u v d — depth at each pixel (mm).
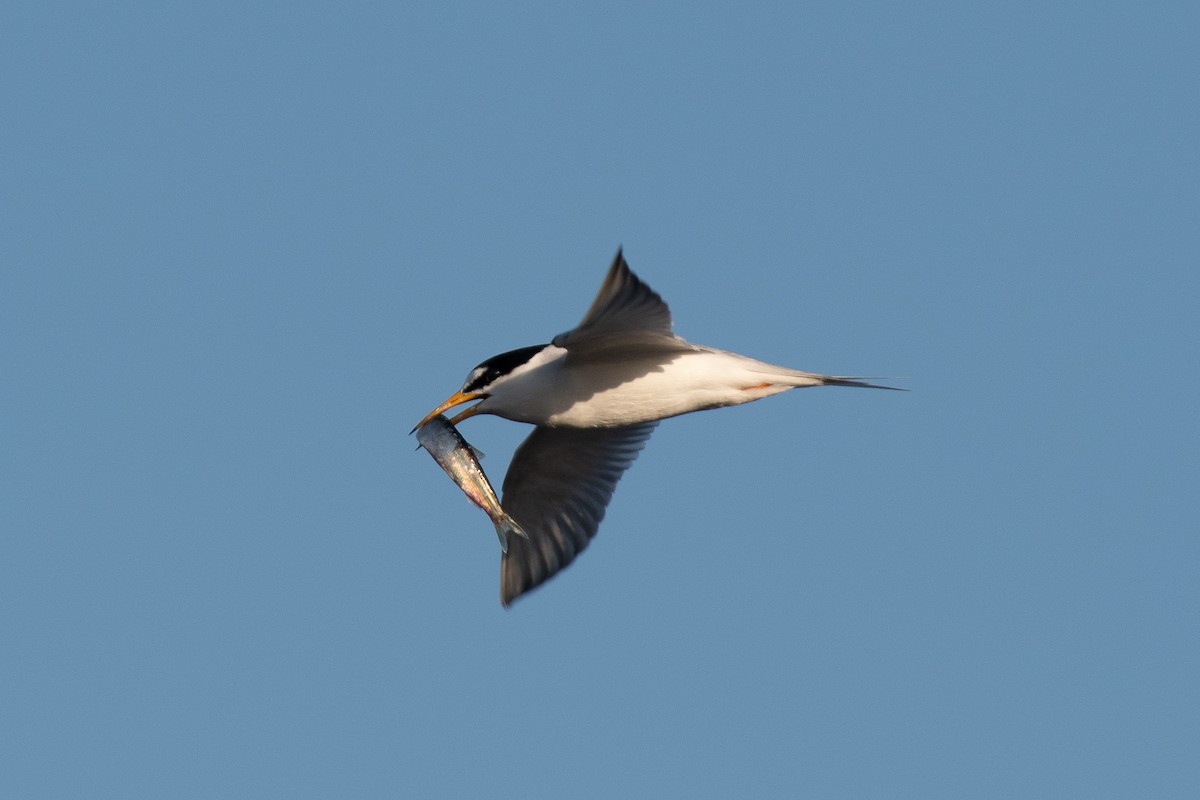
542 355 15086
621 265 11523
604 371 14727
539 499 17422
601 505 17266
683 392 14547
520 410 15070
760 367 14523
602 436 17062
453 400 15305
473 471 15109
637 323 13344
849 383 14445
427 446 15250
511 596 17453
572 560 17281
